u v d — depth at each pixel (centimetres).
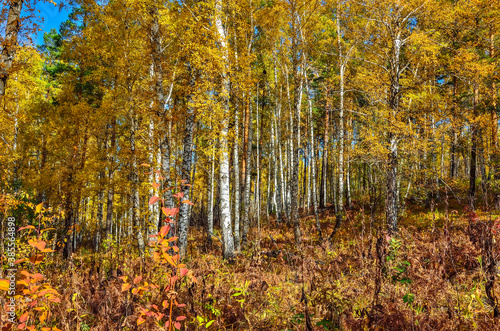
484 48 1091
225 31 974
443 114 929
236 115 1095
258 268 464
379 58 1089
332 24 1427
